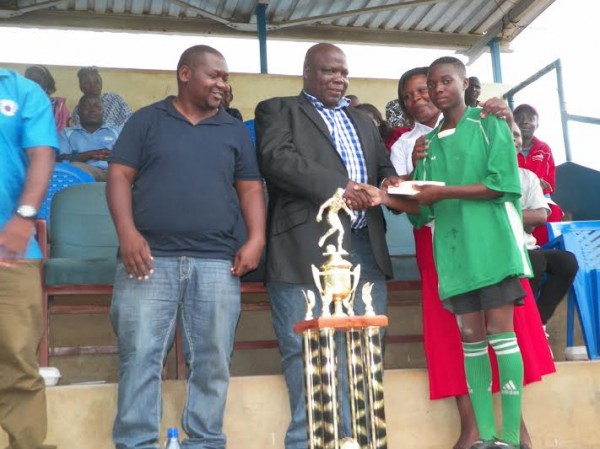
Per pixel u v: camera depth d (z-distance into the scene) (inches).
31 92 113.4
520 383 125.5
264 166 136.5
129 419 119.7
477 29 374.0
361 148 144.2
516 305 130.6
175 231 124.6
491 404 129.6
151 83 343.0
